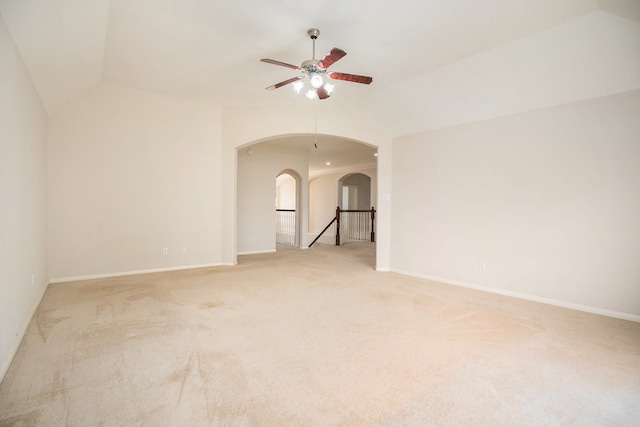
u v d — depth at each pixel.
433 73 3.97
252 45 3.39
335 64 3.78
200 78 4.31
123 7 2.72
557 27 2.90
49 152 4.20
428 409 1.75
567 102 3.51
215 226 5.61
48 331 2.73
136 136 4.82
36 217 3.44
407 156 5.18
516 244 3.93
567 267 3.54
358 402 1.80
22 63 2.73
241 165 7.26
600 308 3.31
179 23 2.97
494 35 3.09
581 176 3.43
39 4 2.22
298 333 2.76
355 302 3.65
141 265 4.95
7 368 2.12
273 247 7.79
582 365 2.24
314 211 12.80
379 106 4.97
